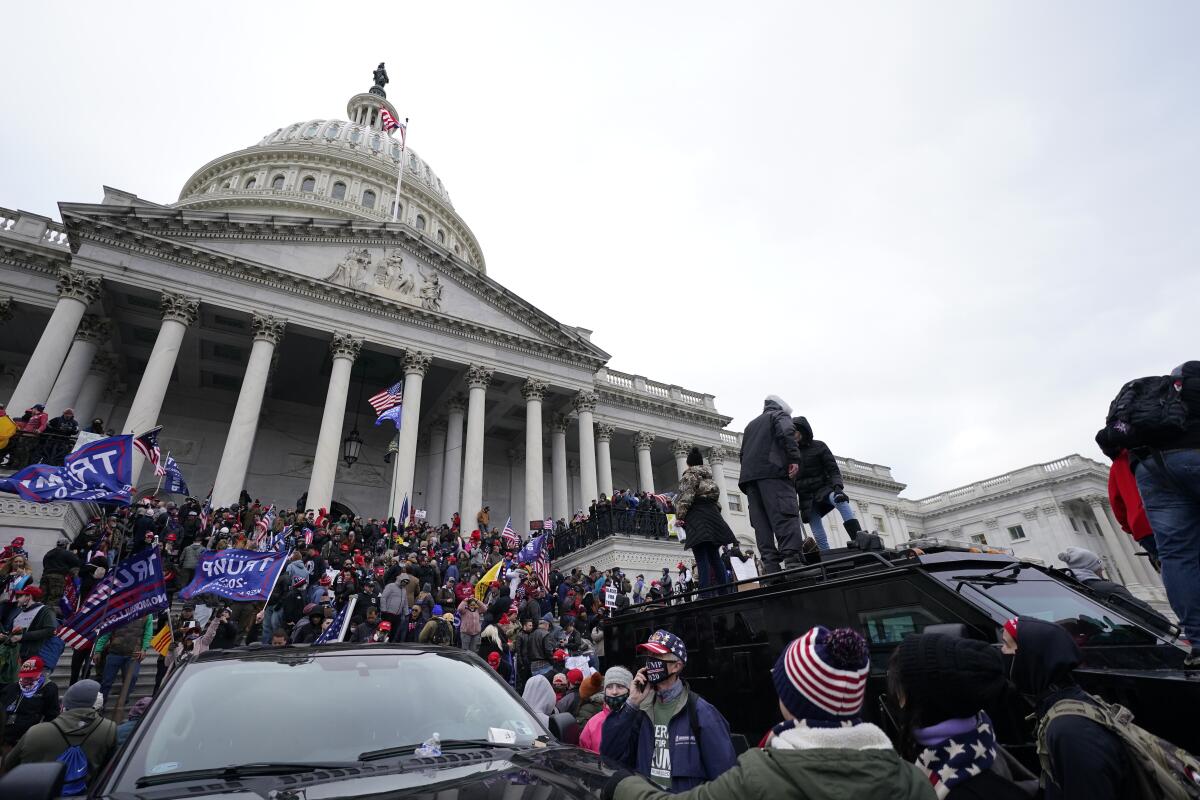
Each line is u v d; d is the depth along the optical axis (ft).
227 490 77.15
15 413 68.39
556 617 57.41
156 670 42.27
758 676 19.13
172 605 50.14
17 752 19.11
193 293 85.25
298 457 116.47
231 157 176.76
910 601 15.94
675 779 12.90
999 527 189.37
